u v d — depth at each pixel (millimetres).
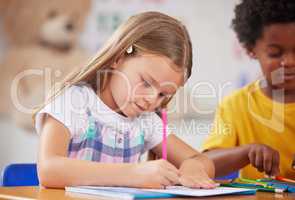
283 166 1715
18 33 2656
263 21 1829
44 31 2598
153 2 2357
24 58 2631
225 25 2141
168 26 1272
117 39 1271
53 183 1066
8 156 2641
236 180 1334
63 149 1184
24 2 2643
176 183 1111
